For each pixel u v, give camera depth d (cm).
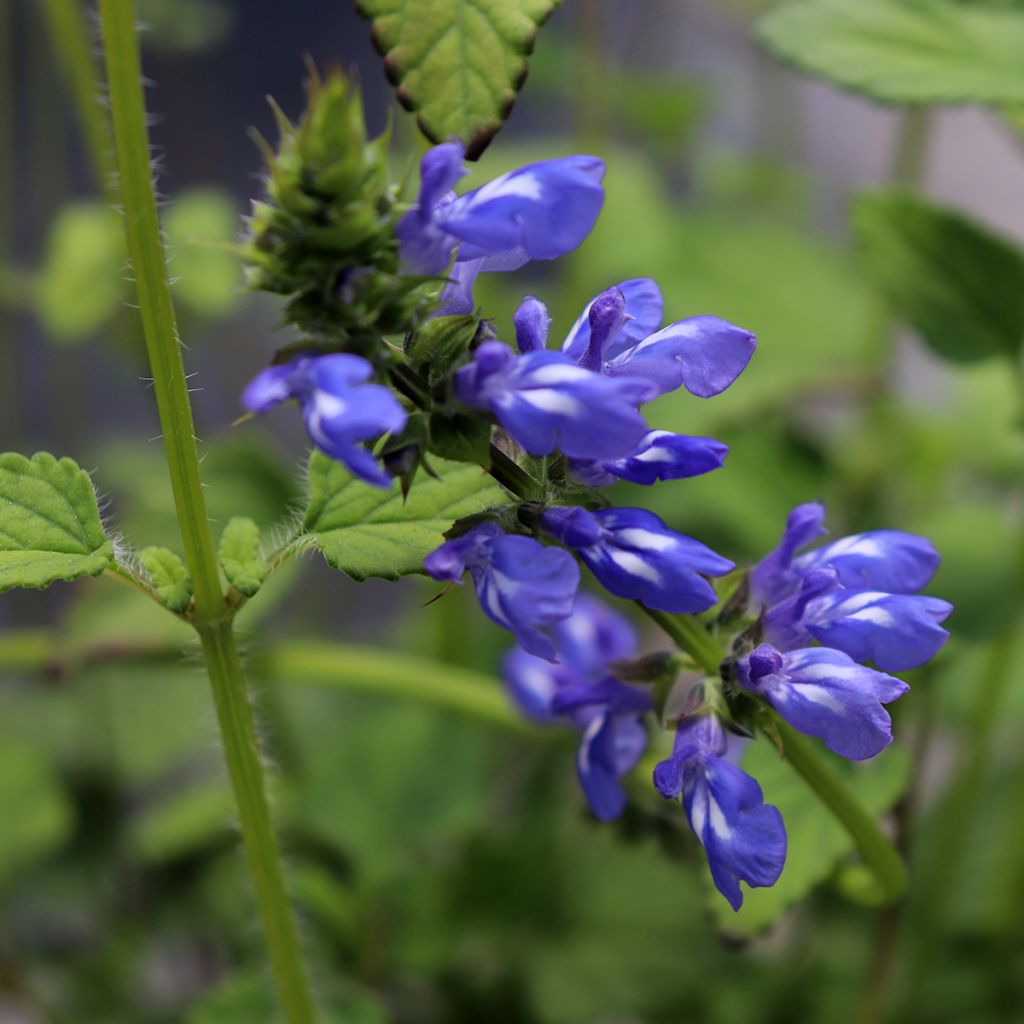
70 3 39
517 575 24
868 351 43
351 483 26
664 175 64
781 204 61
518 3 25
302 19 75
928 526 34
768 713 25
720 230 48
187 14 58
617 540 24
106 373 64
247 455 38
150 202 24
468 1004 41
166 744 46
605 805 27
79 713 47
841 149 75
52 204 62
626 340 25
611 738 27
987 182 74
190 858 45
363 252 23
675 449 25
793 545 26
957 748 47
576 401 23
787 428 43
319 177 23
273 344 59
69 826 43
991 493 48
